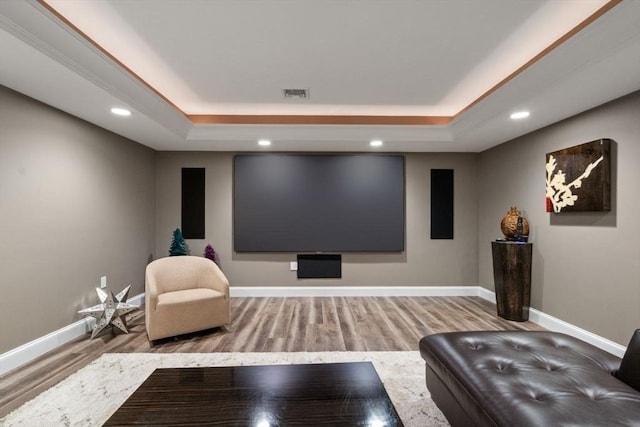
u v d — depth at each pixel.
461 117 3.66
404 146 4.45
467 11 2.05
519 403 1.24
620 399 1.26
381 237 4.74
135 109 2.93
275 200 4.74
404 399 2.03
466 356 1.65
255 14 2.07
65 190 3.00
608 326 2.74
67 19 2.12
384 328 3.37
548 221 3.43
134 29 2.25
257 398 1.40
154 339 2.90
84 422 1.81
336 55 2.60
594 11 2.05
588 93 2.55
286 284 4.74
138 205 4.25
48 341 2.77
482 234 4.71
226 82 3.12
